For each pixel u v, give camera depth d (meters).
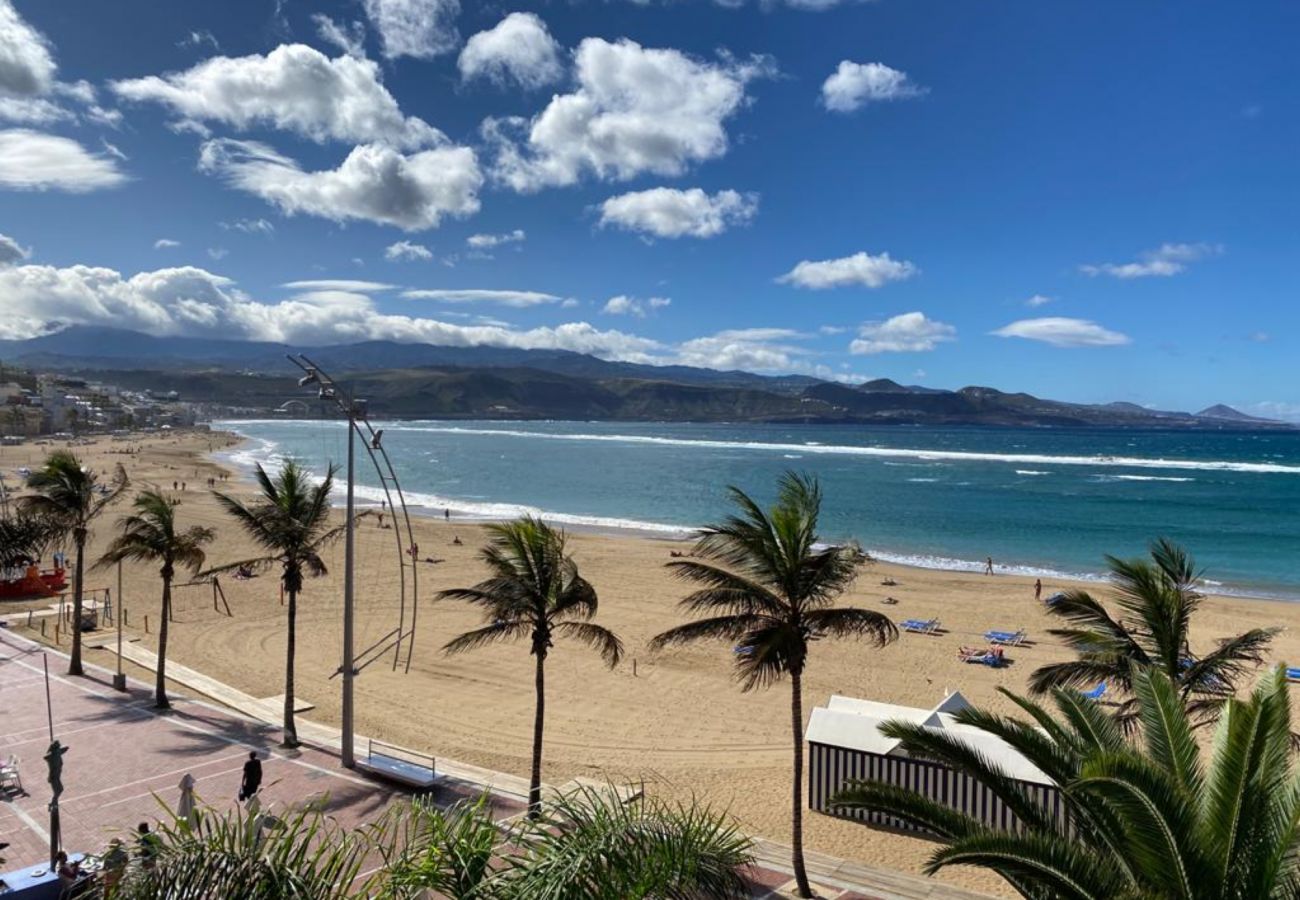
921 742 11.63
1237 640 17.52
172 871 7.15
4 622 40.25
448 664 36.44
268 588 51.53
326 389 23.08
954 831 10.83
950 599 51.91
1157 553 18.98
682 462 175.88
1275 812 9.05
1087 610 18.48
